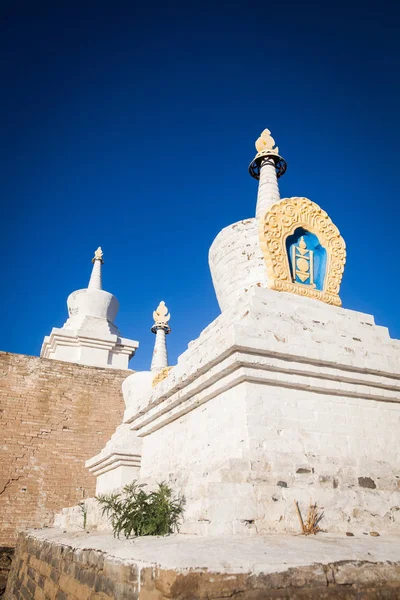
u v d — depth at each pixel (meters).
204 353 8.47
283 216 10.68
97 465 13.88
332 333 8.76
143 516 6.37
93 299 28.28
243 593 3.22
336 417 8.21
